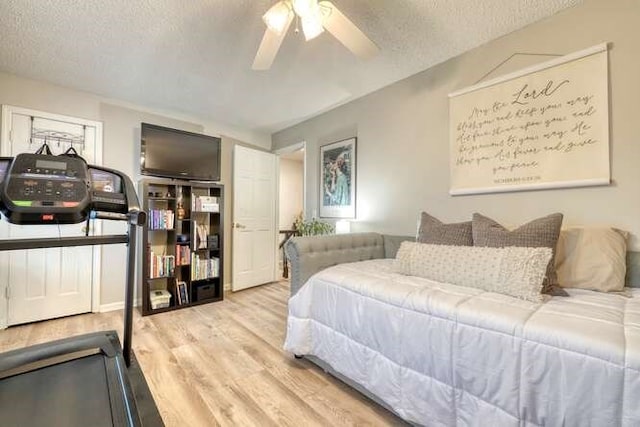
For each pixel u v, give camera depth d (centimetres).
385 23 198
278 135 445
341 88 298
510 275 141
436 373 130
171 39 214
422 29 204
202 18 191
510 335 111
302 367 196
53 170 131
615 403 89
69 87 293
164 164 326
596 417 92
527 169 199
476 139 223
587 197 178
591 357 94
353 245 255
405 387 141
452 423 125
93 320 282
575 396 96
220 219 356
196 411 152
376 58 241
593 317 111
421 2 178
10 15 186
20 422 92
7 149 263
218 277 352
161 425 99
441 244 196
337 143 343
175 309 313
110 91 303
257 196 422
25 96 272
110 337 157
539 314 116
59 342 149
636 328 101
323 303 187
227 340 237
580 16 181
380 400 154
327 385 177
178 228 329
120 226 314
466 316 124
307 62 248
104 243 137
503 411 111
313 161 380
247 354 213
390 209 287
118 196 148
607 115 171
